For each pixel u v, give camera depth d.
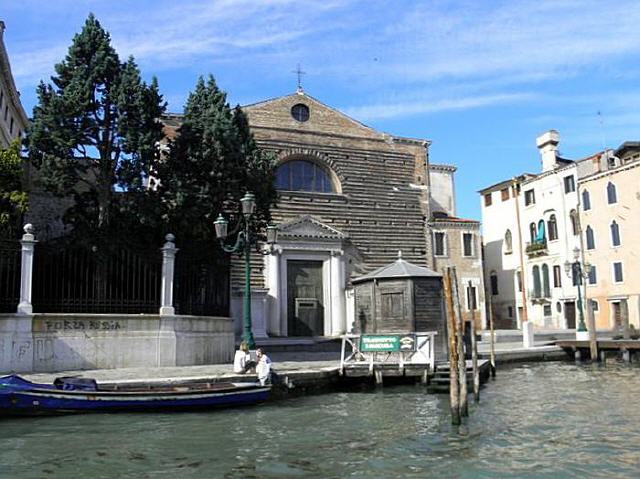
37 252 18.34
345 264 37.22
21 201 20.14
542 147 51.31
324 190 38.69
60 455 11.18
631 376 25.80
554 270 47.94
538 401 18.72
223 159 22.19
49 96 20.75
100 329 18.48
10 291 17.72
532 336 34.84
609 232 44.38
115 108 20.48
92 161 20.75
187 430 13.43
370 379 20.78
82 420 13.92
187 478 10.02
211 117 22.91
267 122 37.31
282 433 13.42
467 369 22.02
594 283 45.16
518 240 51.25
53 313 17.98
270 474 10.31
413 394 19.52
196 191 21.33
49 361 17.69
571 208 47.00
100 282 19.02
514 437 13.38
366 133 39.81
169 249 19.91
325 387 19.97
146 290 19.69
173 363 19.33
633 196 42.94
